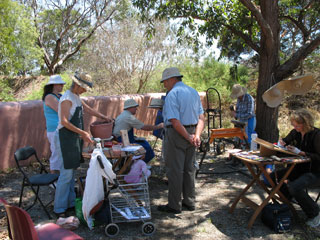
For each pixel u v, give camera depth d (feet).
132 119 16.74
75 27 87.92
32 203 15.03
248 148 19.72
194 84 45.83
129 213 12.32
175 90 13.15
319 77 44.65
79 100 13.30
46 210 13.20
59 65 84.33
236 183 18.06
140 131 30.04
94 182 11.57
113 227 11.87
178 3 23.09
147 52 41.70
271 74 21.03
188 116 13.20
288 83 17.95
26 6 78.89
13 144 19.84
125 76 41.60
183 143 13.29
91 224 12.34
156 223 13.04
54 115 15.65
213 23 22.95
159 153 24.34
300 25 24.30
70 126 12.53
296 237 11.75
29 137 20.76
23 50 67.46
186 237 11.93
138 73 42.73
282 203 13.87
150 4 23.73
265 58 21.20
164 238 11.87
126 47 41.01
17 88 66.74
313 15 24.61
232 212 14.01
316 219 12.45
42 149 21.76
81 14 81.10
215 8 24.47
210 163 22.16
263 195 16.14
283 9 26.45
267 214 12.44
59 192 13.17
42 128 21.63
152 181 18.35
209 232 12.29
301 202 12.35
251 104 20.27
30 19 71.61
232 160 21.94
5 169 19.45
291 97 42.39
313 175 12.30
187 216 13.70
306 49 20.11
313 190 16.70
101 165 11.42
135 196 13.05
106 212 12.28
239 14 25.12
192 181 14.12
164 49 42.29
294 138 13.43
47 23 91.61
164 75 13.75
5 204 7.52
